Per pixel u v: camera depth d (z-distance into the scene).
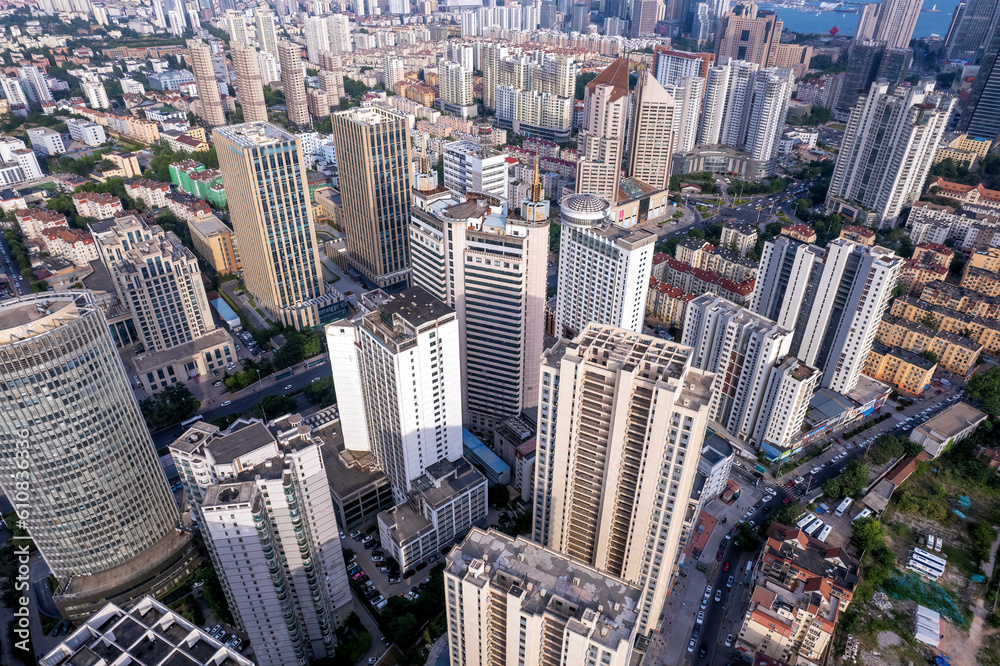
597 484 188.88
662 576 193.62
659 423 164.38
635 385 165.25
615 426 171.38
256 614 184.88
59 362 185.75
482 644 154.62
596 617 135.62
